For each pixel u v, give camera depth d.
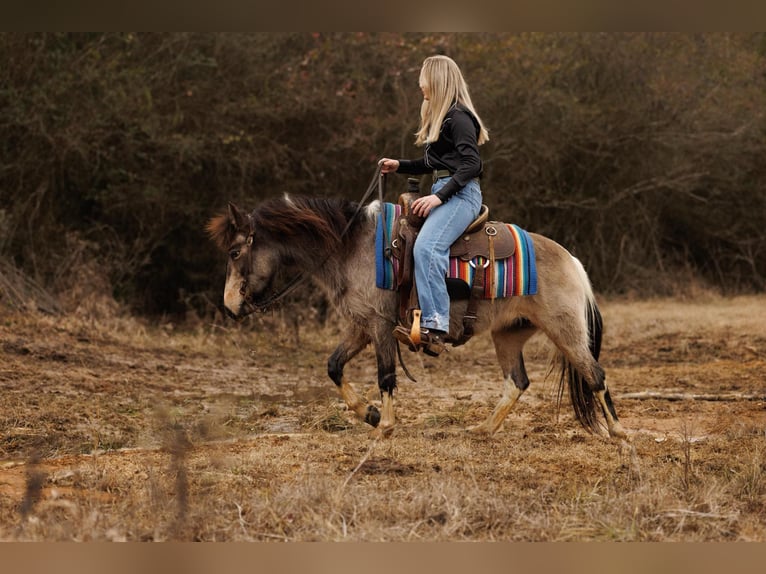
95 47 14.02
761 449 5.92
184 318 15.22
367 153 15.04
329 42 14.92
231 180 15.00
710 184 20.05
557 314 6.15
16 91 13.41
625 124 18.08
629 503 4.66
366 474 5.25
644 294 18.44
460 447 5.91
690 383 9.32
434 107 5.96
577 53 17.78
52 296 13.02
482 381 9.65
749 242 20.08
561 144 17.23
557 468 5.47
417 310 5.79
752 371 10.06
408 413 7.60
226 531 4.31
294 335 12.05
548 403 8.04
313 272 6.20
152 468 5.32
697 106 18.92
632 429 6.91
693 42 19.28
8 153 13.91
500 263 6.01
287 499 4.65
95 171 13.95
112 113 13.73
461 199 5.90
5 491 5.02
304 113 14.76
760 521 4.57
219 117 14.56
